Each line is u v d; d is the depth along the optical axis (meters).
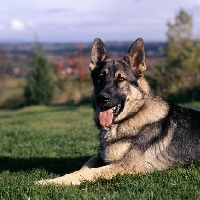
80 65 11.30
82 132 3.34
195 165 1.79
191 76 6.14
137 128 1.84
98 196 1.47
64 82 10.72
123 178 1.68
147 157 1.82
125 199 1.43
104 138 1.87
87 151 2.47
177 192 1.50
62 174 1.98
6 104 11.31
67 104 9.34
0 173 2.03
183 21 7.71
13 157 2.40
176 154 1.84
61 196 1.51
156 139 1.84
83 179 1.74
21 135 3.29
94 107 2.03
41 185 1.64
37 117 5.38
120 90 1.90
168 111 1.90
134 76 1.92
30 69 10.84
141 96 1.89
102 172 1.77
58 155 2.46
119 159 1.81
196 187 1.54
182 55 7.29
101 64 2.03
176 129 1.87
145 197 1.45
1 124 4.83
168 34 7.71
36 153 2.50
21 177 1.83
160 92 6.27
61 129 3.71
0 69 15.24
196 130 1.87
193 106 4.66
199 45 7.45
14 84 15.63
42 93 10.44
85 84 9.67
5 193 1.58
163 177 1.67
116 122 1.86
